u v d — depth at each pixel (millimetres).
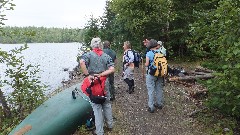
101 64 5902
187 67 13633
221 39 6039
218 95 6371
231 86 5902
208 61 7301
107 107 6465
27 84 7801
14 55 7426
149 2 14461
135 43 16094
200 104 8219
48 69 23172
